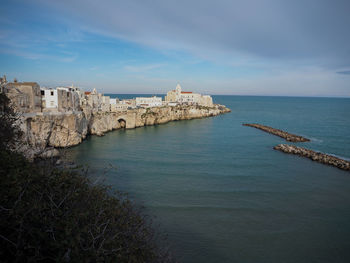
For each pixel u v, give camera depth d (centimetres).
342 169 4528
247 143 6931
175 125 11438
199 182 3709
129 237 1238
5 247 812
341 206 3036
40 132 5134
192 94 18912
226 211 2812
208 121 13138
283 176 4088
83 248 887
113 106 11194
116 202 1460
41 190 1038
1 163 1029
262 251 2156
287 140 7425
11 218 845
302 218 2719
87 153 5450
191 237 2303
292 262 2034
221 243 2238
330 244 2278
